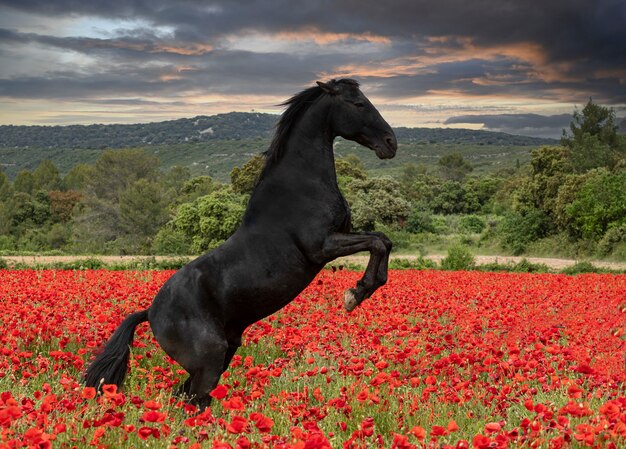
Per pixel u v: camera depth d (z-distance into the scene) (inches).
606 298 490.0
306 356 303.1
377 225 1875.0
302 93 243.1
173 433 177.8
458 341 319.9
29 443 140.9
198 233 1585.9
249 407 213.8
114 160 3595.0
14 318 336.5
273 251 233.5
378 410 213.6
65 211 3346.5
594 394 230.5
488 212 2989.7
